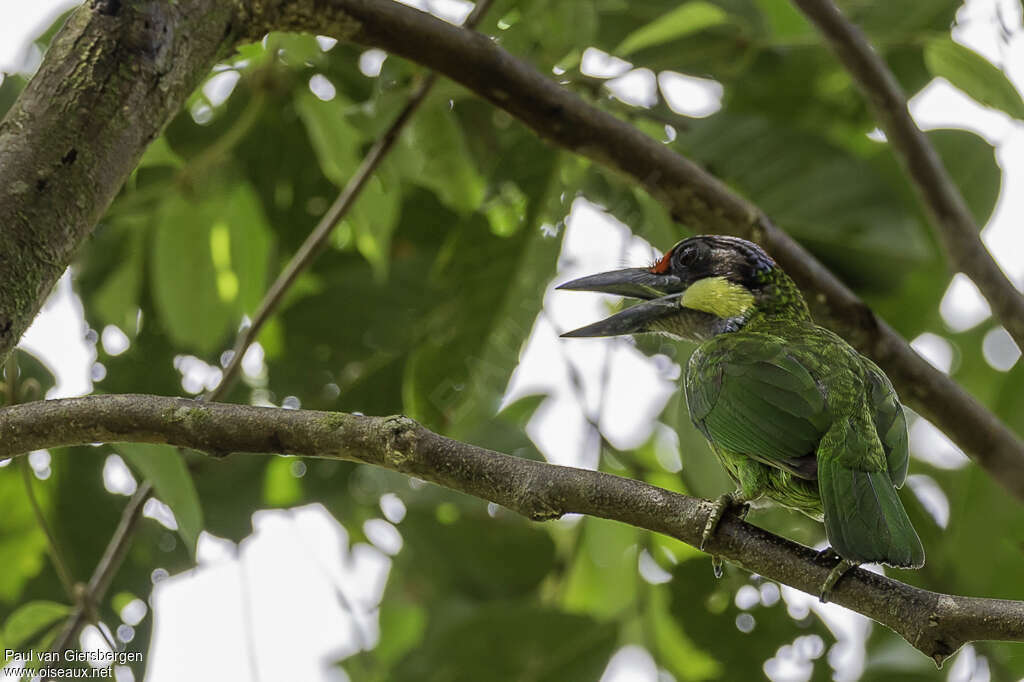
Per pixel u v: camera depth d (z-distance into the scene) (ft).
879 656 31.76
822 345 25.14
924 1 30.30
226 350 33.81
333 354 33.37
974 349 37.42
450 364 29.48
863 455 21.74
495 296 29.22
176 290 31.81
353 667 35.83
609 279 30.55
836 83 34.40
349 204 27.14
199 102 31.58
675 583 31.94
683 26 27.86
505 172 28.81
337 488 33.58
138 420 17.43
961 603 16.89
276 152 32.17
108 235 32.71
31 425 17.39
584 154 25.99
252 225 33.19
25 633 24.44
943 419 27.50
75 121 17.95
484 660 31.37
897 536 19.52
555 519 17.76
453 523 34.76
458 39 23.85
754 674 31.76
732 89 33.53
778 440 22.71
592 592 35.96
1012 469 27.27
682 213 26.76
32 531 32.35
